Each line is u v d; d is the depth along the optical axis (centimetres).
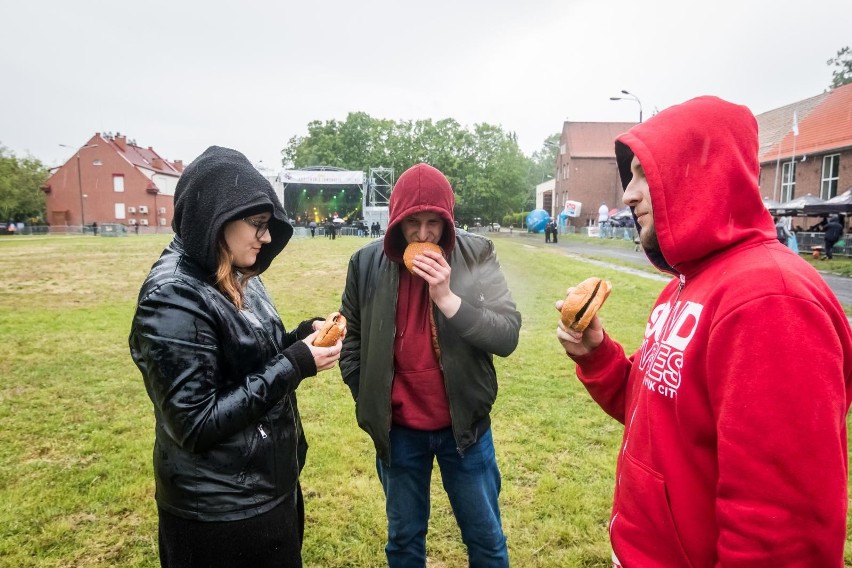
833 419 99
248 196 164
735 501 106
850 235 1941
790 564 100
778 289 105
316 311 980
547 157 10919
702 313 120
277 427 174
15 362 654
